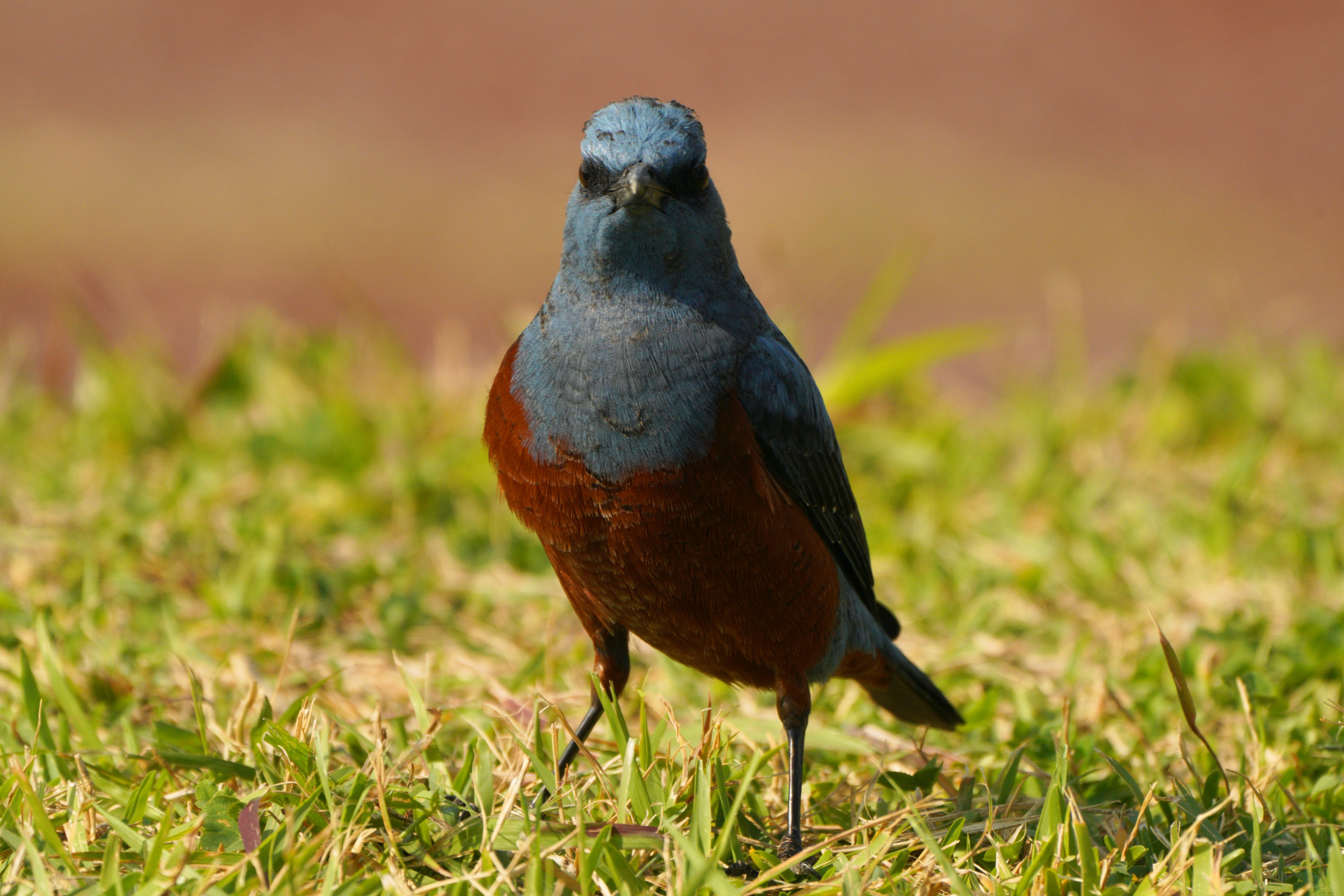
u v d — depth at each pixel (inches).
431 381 610.2
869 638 326.6
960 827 258.4
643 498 281.9
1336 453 545.6
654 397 280.8
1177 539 457.4
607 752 310.0
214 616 385.7
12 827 246.5
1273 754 302.4
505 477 294.7
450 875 237.0
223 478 489.1
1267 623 381.7
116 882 225.8
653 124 289.3
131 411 539.2
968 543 471.5
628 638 319.6
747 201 1037.2
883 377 562.3
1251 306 871.1
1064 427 569.0
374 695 342.3
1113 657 378.0
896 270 599.5
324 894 223.5
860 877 240.5
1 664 341.4
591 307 286.4
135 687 337.1
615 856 232.1
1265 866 260.5
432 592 421.1
